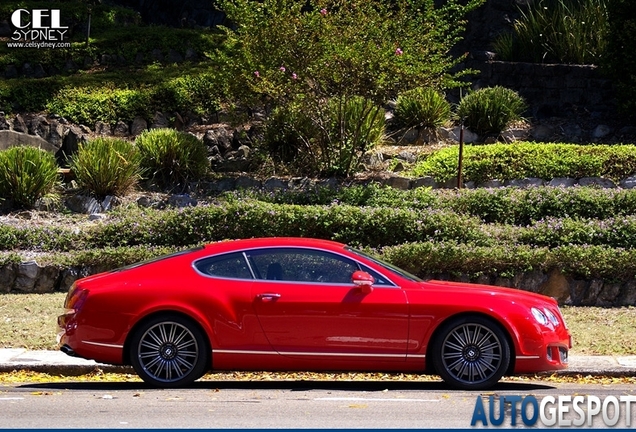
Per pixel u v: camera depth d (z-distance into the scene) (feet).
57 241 63.00
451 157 75.15
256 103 76.48
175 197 72.02
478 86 92.84
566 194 66.69
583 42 91.86
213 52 95.71
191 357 37.96
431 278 58.80
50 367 43.73
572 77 89.97
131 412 33.17
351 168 75.97
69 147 79.10
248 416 32.55
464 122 85.51
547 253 58.18
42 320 52.24
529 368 37.93
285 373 44.42
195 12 108.27
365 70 69.21
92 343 37.81
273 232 62.34
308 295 37.83
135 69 93.61
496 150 75.36
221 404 34.78
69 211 71.92
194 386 39.58
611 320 53.78
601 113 88.43
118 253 59.31
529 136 85.51
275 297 37.83
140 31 98.12
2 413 33.14
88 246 63.10
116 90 86.94
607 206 66.03
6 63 92.22
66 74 93.09
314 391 38.37
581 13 93.20
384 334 37.68
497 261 58.34
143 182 75.20
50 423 31.37
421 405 34.91
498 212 66.59
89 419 31.99
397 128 85.76
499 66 92.53
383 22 71.36
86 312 37.86
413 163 78.18
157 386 37.93
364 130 78.38
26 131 80.74
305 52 70.95
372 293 37.88
